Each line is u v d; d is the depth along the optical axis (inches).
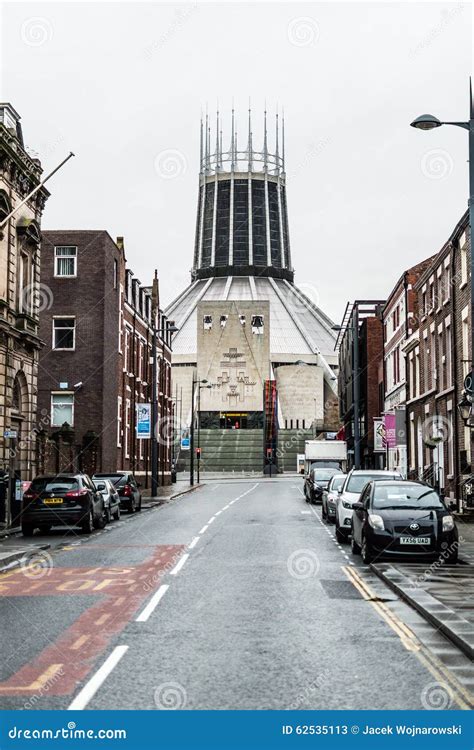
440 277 1496.1
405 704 294.7
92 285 2075.5
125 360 2342.5
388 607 503.8
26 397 1457.9
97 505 1130.0
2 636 415.5
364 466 2679.6
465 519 1163.3
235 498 2076.8
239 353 6136.8
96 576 649.0
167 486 2913.4
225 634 419.5
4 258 1341.0
